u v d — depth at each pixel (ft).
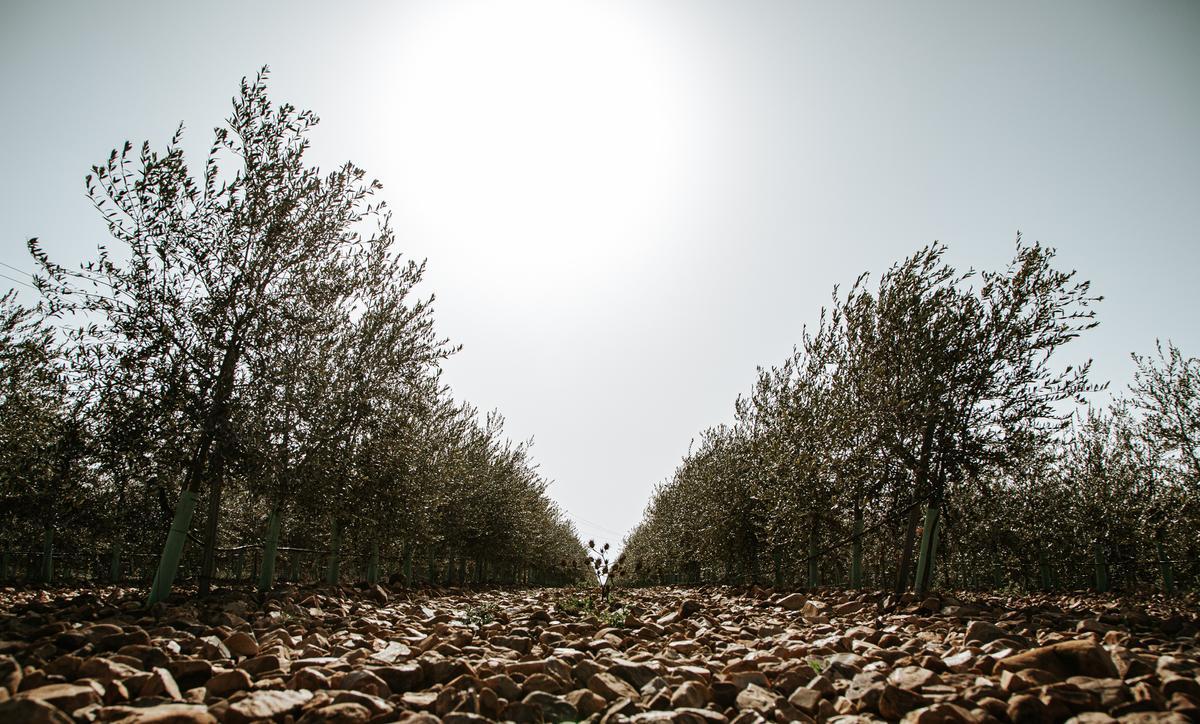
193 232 35.27
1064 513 80.53
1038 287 41.86
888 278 49.26
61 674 17.06
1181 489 58.18
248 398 35.81
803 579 86.58
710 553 83.15
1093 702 14.37
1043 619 28.81
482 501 93.81
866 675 18.04
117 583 63.46
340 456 44.70
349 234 41.16
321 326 40.68
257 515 85.46
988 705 14.83
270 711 14.71
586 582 83.41
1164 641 22.21
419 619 37.35
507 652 24.22
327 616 34.68
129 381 33.37
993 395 42.39
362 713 14.69
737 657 23.26
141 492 43.04
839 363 52.85
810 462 53.11
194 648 21.38
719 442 93.25
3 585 49.34
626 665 20.01
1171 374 57.98
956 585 110.11
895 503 47.19
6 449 45.42
